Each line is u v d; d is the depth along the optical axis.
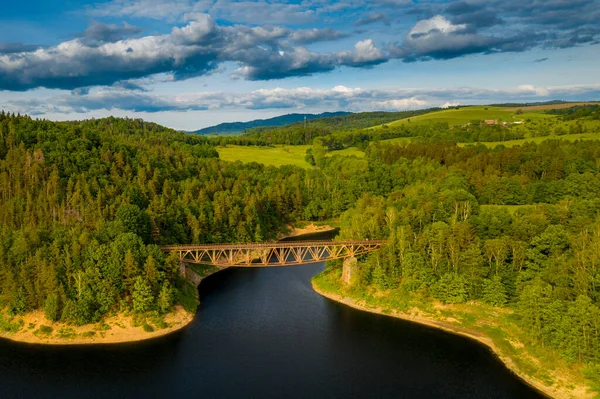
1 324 100.00
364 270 122.75
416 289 116.00
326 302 122.62
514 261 116.38
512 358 91.00
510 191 188.38
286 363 90.19
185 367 88.06
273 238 189.25
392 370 87.94
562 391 79.38
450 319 107.81
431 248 121.56
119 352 93.25
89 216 126.25
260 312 115.56
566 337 84.50
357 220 143.25
